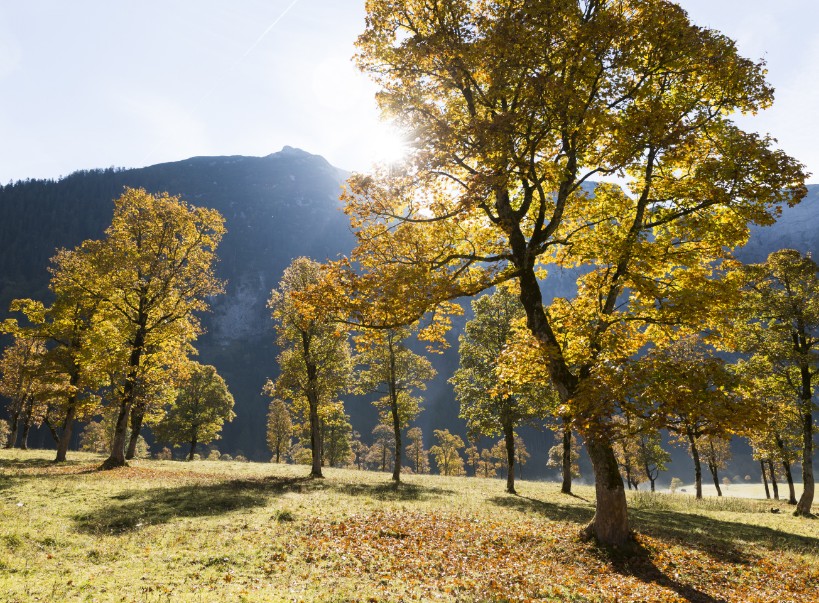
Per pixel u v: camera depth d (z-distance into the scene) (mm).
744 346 24672
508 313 27531
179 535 10719
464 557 9992
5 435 67625
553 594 7945
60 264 29234
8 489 15938
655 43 9930
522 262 11695
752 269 24188
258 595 7043
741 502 29672
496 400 27328
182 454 131500
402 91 11883
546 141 10773
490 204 11969
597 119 9219
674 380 8562
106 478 20781
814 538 15570
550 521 14734
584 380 9422
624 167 9531
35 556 8656
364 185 10312
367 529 11867
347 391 32031
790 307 23812
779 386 24688
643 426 8484
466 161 11883
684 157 10125
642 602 7793
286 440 73625
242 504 15016
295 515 13180
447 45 9914
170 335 28062
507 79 9633
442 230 11672
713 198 9430
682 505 24547
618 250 10219
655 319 10508
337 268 10414
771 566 10680
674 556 10609
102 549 9422
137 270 26781
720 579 9547
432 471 134625
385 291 9477
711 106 10867
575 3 9344
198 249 29172
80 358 25766
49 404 34250
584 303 12203
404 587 7961
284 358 30812
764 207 9305
